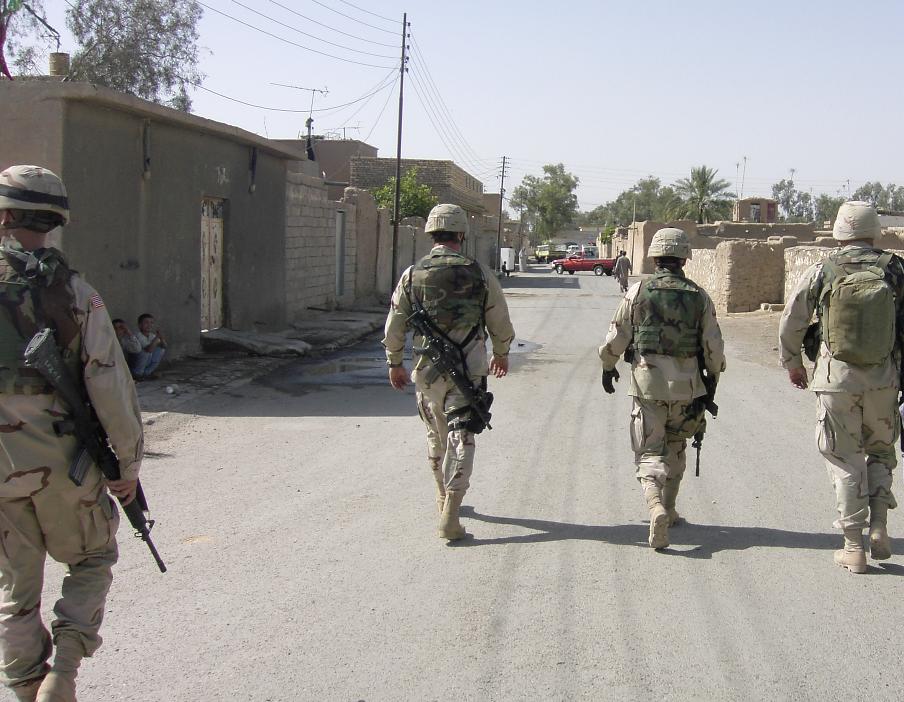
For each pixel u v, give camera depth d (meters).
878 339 4.71
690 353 5.24
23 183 3.04
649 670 3.80
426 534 5.53
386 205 42.25
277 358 13.93
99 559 3.32
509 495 6.39
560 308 27.20
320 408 9.88
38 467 3.00
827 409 4.88
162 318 12.53
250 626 4.21
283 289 17.47
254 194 15.73
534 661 3.87
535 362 13.96
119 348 3.18
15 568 3.13
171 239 12.66
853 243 4.88
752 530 5.64
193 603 4.47
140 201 11.82
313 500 6.25
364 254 26.69
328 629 4.18
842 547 5.33
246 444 8.03
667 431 5.46
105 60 26.59
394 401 10.36
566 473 7.02
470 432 5.36
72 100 10.21
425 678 3.72
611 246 81.88
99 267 10.92
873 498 4.98
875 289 4.70
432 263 5.32
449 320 5.28
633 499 6.31
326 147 50.69
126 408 3.16
